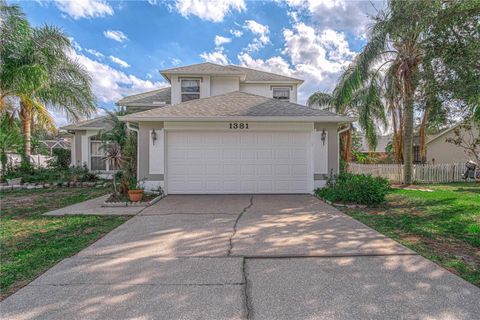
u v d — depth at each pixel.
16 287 3.38
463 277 3.55
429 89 6.58
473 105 6.58
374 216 6.90
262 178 10.33
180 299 3.09
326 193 9.21
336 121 10.04
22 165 14.33
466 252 4.43
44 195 10.91
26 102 13.89
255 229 5.78
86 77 15.15
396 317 2.74
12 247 4.80
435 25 6.26
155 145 10.14
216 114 10.05
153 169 10.14
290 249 4.60
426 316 2.75
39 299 3.10
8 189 12.63
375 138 18.53
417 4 6.29
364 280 3.49
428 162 22.84
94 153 16.58
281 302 3.02
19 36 11.55
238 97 11.76
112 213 7.36
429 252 4.43
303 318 2.74
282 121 10.06
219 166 10.30
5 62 11.42
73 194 11.17
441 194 10.29
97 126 16.11
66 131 16.72
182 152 10.26
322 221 6.41
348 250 4.53
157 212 7.43
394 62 11.98
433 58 6.54
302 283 3.43
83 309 2.91
